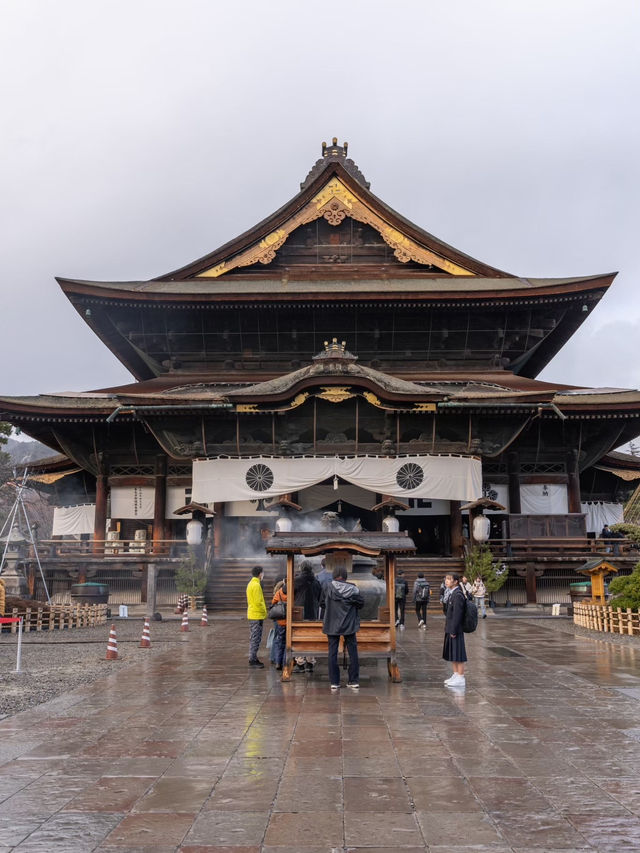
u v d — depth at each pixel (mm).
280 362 55688
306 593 16953
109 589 40500
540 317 54781
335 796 7320
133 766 8414
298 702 12531
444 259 58375
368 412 44812
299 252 59438
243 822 6609
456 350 55469
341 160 61438
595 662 18078
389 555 15289
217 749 9203
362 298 51656
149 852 5949
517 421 45062
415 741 9617
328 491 47938
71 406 46438
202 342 55312
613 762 8594
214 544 44344
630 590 26469
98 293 51406
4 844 6102
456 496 43969
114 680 15211
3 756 8898
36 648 22125
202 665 17703
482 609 34938
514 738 9805
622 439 52094
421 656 19547
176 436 45469
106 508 49094
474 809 6949
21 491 45875
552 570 42031
